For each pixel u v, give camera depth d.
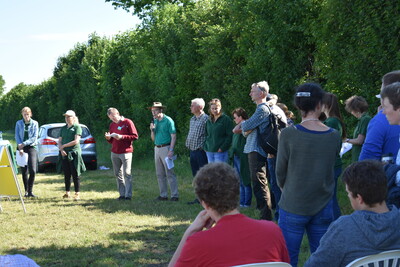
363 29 7.22
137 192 10.26
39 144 14.77
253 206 8.02
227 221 2.29
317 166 3.40
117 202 8.97
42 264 5.23
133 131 9.21
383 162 2.92
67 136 9.48
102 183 11.94
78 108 34.47
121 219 7.40
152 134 9.23
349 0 7.64
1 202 9.34
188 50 15.38
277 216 6.59
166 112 17.00
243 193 8.09
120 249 5.74
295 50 9.84
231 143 8.19
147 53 19.61
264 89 5.75
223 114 8.23
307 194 3.43
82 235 6.44
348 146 5.59
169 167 8.88
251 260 2.21
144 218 7.42
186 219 7.27
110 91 25.64
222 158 8.19
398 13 6.82
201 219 2.52
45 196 10.05
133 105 19.70
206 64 13.33
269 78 10.65
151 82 18.78
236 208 2.35
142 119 19.58
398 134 3.23
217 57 13.05
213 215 2.36
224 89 12.98
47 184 12.12
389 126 3.26
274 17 9.93
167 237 6.26
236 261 2.19
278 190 6.16
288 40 9.69
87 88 30.66
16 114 60.97
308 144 3.40
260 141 5.70
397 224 2.34
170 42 17.33
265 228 2.32
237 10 11.73
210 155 8.24
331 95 5.54
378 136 3.29
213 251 2.20
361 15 7.32
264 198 6.25
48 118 44.62
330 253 2.40
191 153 8.72
